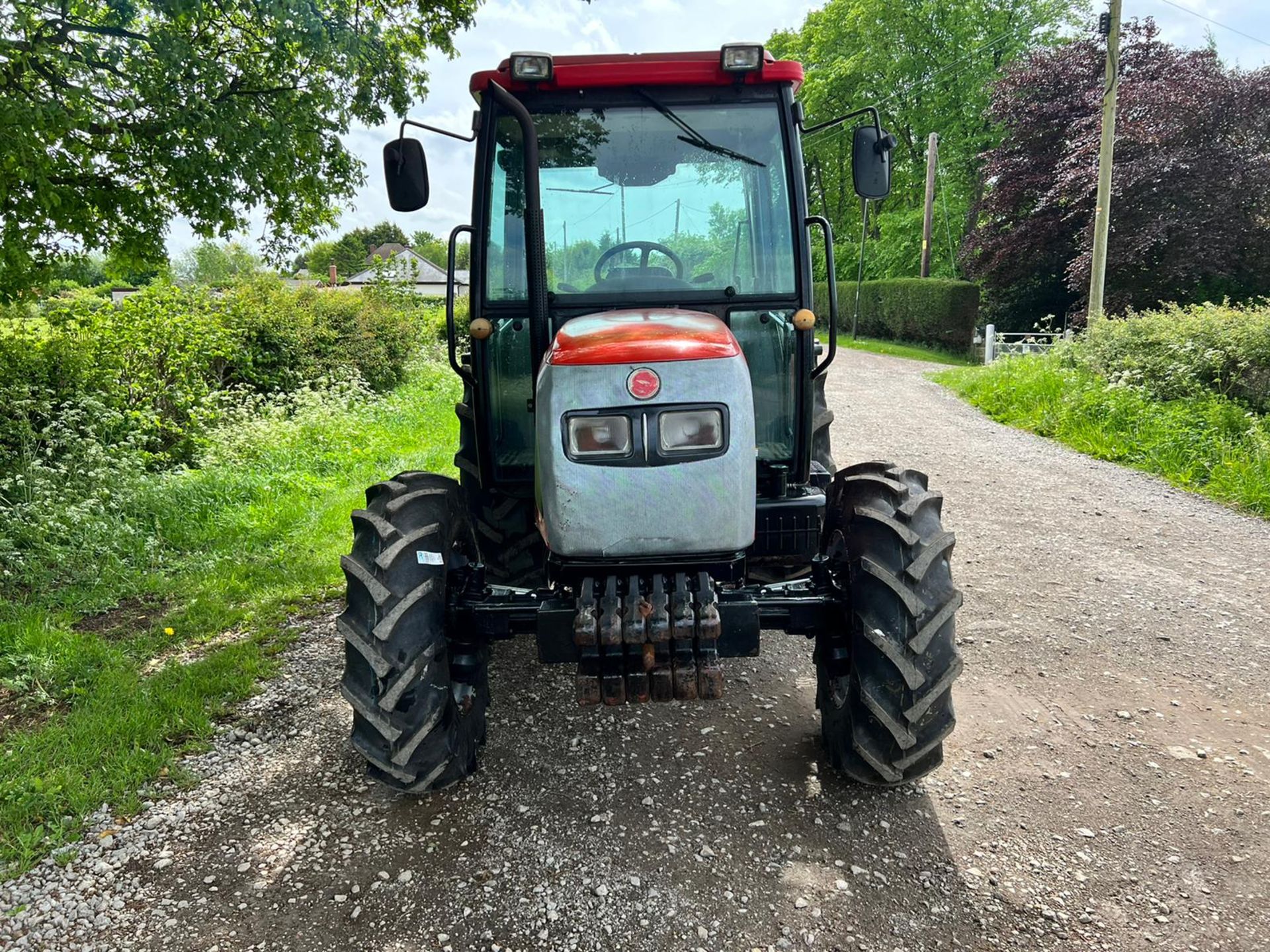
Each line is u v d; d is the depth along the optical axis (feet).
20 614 14.75
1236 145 53.26
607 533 8.00
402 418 33.63
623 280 10.64
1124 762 10.23
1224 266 52.21
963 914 7.78
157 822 9.34
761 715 11.50
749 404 8.23
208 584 16.55
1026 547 18.47
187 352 27.86
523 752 10.67
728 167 10.59
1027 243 63.57
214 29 19.24
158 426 25.25
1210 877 8.22
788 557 10.72
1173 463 25.25
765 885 8.18
